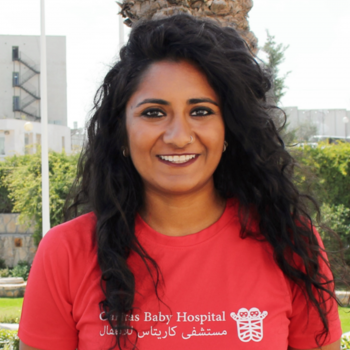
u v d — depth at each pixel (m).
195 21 1.51
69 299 1.41
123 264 1.37
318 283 1.46
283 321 1.38
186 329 1.32
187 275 1.38
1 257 16.59
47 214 10.55
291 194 1.58
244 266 1.42
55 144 29.94
